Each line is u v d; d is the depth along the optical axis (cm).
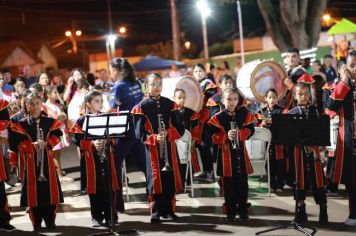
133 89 751
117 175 700
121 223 679
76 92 1002
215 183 889
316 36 1295
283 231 612
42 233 654
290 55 842
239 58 2394
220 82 847
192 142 820
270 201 758
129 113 625
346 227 621
